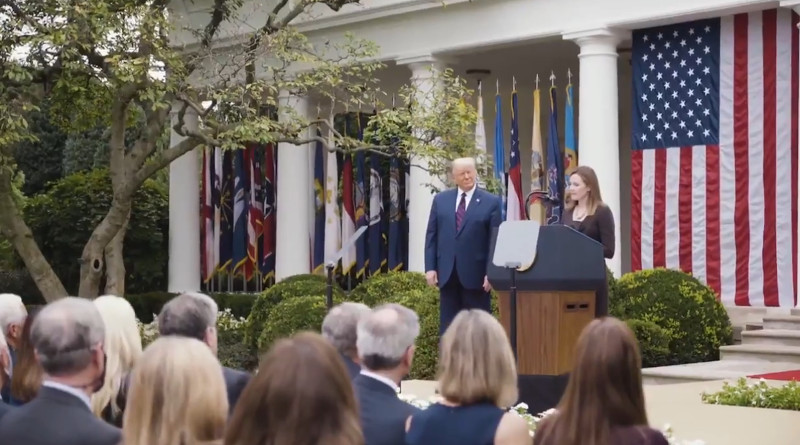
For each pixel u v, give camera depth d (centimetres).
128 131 3800
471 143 1983
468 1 2142
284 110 2062
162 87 1930
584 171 1146
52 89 2120
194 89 2028
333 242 2561
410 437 538
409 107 2042
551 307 1023
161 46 1952
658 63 1947
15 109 1933
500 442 522
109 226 2102
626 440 487
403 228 2564
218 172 2794
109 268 2233
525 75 2684
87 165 3912
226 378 661
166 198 2952
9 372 736
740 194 1845
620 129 2581
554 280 1015
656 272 1734
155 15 1958
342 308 650
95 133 3909
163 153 2064
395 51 2289
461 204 1267
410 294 1719
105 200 2817
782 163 1802
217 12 2147
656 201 1942
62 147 4012
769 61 1812
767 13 1816
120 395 661
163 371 429
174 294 2703
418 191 2245
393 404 555
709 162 1880
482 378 530
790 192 1795
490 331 537
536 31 2066
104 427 482
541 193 1226
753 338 1680
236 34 2181
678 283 1709
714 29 1877
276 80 2056
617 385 497
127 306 678
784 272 1800
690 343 1681
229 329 2175
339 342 639
